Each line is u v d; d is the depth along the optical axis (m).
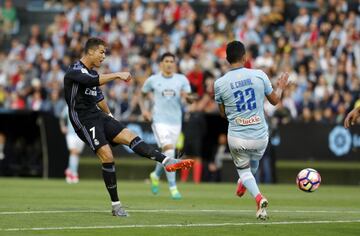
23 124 86.88
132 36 101.06
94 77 36.22
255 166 39.56
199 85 83.50
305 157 78.88
